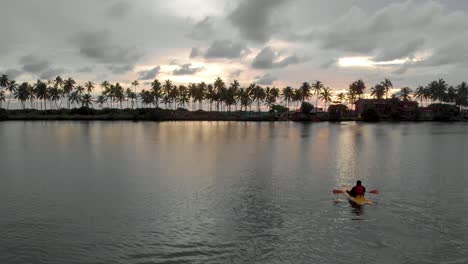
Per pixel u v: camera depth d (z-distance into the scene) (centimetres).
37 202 2402
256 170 3681
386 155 4953
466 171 3591
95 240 1716
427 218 2023
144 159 4562
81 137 8062
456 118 19000
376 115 18800
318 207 2239
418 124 15900
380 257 1535
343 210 2175
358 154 5084
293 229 1852
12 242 1694
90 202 2395
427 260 1509
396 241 1698
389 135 9000
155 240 1714
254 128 12625
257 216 2070
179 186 2892
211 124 15825
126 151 5450
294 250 1602
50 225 1930
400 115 19612
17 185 2950
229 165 4041
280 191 2691
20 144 6450
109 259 1516
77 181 3114
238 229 1856
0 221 1995
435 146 6194
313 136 8744
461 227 1880
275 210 2183
